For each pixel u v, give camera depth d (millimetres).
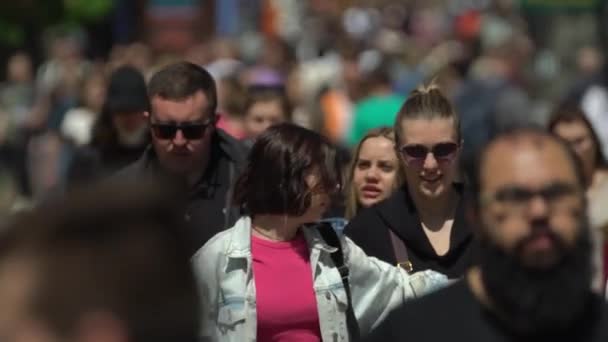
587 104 30641
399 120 11797
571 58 40969
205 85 12547
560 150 7328
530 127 7562
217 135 12648
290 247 10453
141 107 15883
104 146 15992
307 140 10422
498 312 7266
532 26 43062
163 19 45094
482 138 27703
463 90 28906
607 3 37125
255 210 10398
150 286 4273
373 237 11633
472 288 7375
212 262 10312
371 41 50281
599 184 13742
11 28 40094
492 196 7297
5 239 4297
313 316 10312
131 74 16062
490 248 7293
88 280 4242
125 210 4297
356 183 13180
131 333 4254
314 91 29203
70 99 28562
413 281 10672
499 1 45906
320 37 50875
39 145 27516
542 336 7238
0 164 27016
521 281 7203
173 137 12352
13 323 4246
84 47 44062
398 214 11617
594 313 7281
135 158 15961
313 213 10398
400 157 11797
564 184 7246
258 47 44281
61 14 41000
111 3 41969
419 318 7383
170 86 12461
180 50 43062
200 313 4371
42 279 4246
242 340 10250
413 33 63312
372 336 7477
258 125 18094
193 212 12250
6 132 27375
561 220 7234
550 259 7203
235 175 12398
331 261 10438
